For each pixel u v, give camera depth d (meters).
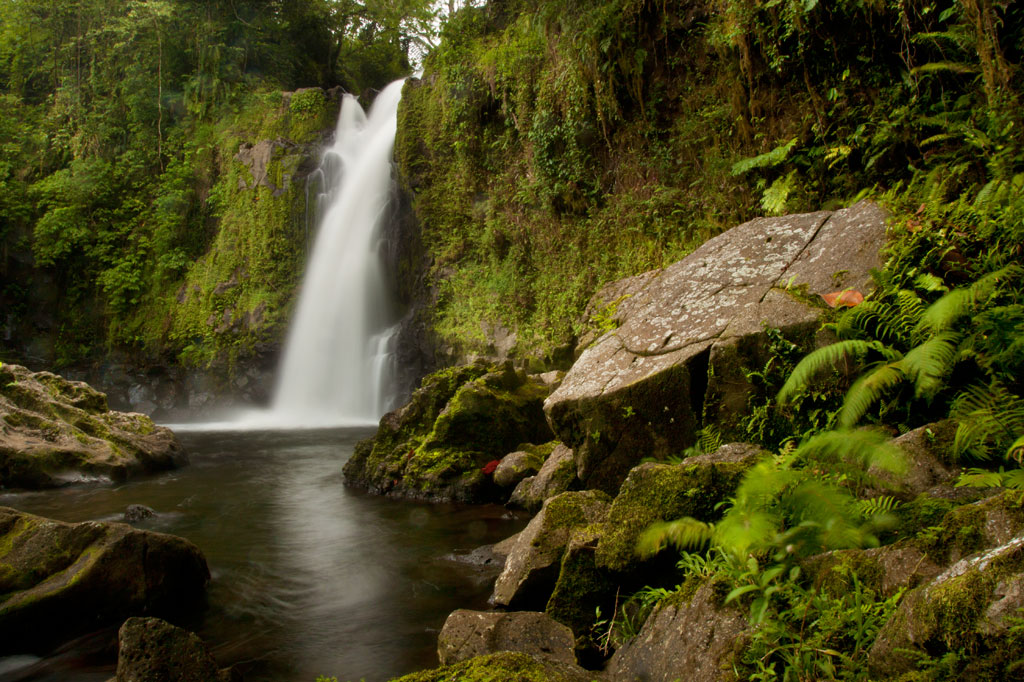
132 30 22.97
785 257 5.52
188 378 20.02
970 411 3.30
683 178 11.12
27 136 23.47
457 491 7.79
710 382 4.87
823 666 2.15
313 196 20.91
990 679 1.73
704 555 3.37
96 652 4.11
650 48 11.77
